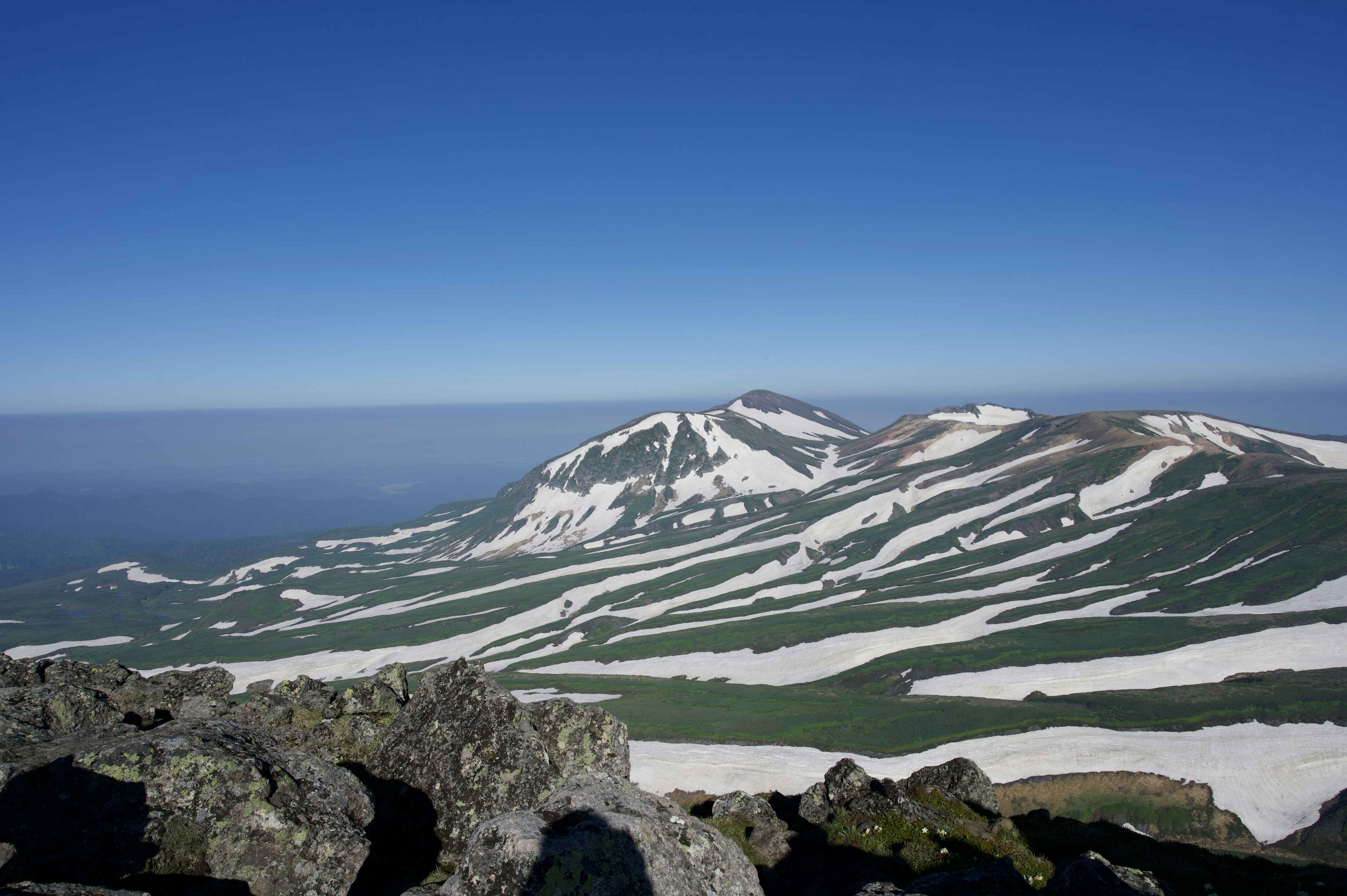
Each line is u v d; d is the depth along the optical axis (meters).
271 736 17.22
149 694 24.03
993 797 27.75
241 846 13.72
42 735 16.62
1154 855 24.27
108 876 12.64
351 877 14.41
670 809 15.11
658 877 12.78
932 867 20.95
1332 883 22.22
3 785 13.26
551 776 18.42
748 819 26.19
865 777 27.75
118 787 13.73
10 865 11.38
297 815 14.41
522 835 12.88
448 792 18.14
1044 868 21.14
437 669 21.31
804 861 22.27
